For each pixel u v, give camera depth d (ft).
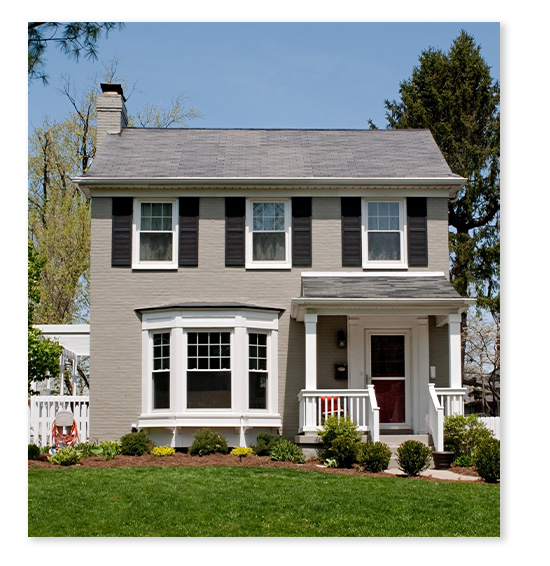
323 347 64.18
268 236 65.57
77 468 50.11
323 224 65.41
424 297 58.65
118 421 62.64
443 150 107.76
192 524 36.63
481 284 105.29
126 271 64.49
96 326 63.72
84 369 112.37
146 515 37.78
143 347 62.85
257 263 64.95
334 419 55.52
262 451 57.57
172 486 43.47
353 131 74.69
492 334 106.63
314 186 65.21
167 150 69.67
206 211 65.36
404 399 64.18
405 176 65.62
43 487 42.70
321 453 55.42
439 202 65.98
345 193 65.62
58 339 75.77
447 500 41.11
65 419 59.77
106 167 66.23
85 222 103.30
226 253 64.85
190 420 59.93
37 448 55.31
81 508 38.73
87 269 103.09
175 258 64.80
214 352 61.05
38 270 69.62
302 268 64.90
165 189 65.21
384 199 66.03
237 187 65.31
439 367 64.28
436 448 55.88
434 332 64.64
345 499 41.01
